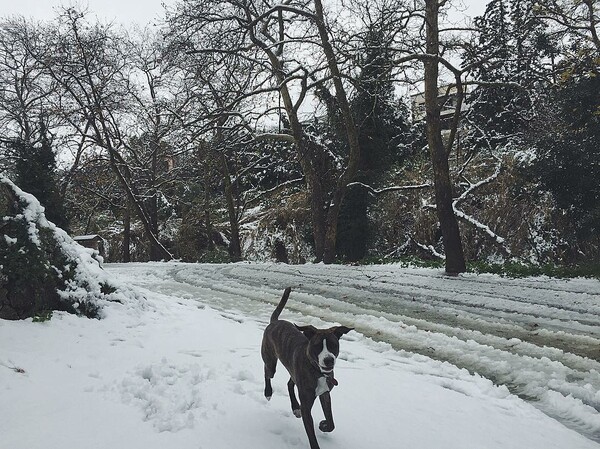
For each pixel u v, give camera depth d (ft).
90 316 24.75
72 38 95.14
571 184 52.06
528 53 60.90
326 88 73.82
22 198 24.00
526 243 61.82
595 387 19.01
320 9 64.85
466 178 71.00
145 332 23.97
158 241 109.29
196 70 71.87
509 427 15.52
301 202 88.94
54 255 24.64
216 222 110.52
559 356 22.86
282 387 17.43
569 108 51.70
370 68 64.54
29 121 96.17
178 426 13.62
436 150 51.67
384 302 37.09
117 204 115.03
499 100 73.10
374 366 21.27
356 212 76.84
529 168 56.65
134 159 112.37
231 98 77.46
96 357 19.44
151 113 102.06
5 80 96.94
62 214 62.95
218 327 27.02
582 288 37.40
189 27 68.49
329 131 82.79
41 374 16.79
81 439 12.67
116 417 14.11
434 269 53.78
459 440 14.34
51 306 23.50
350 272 54.44
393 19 55.98
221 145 81.56
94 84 98.84
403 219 77.56
